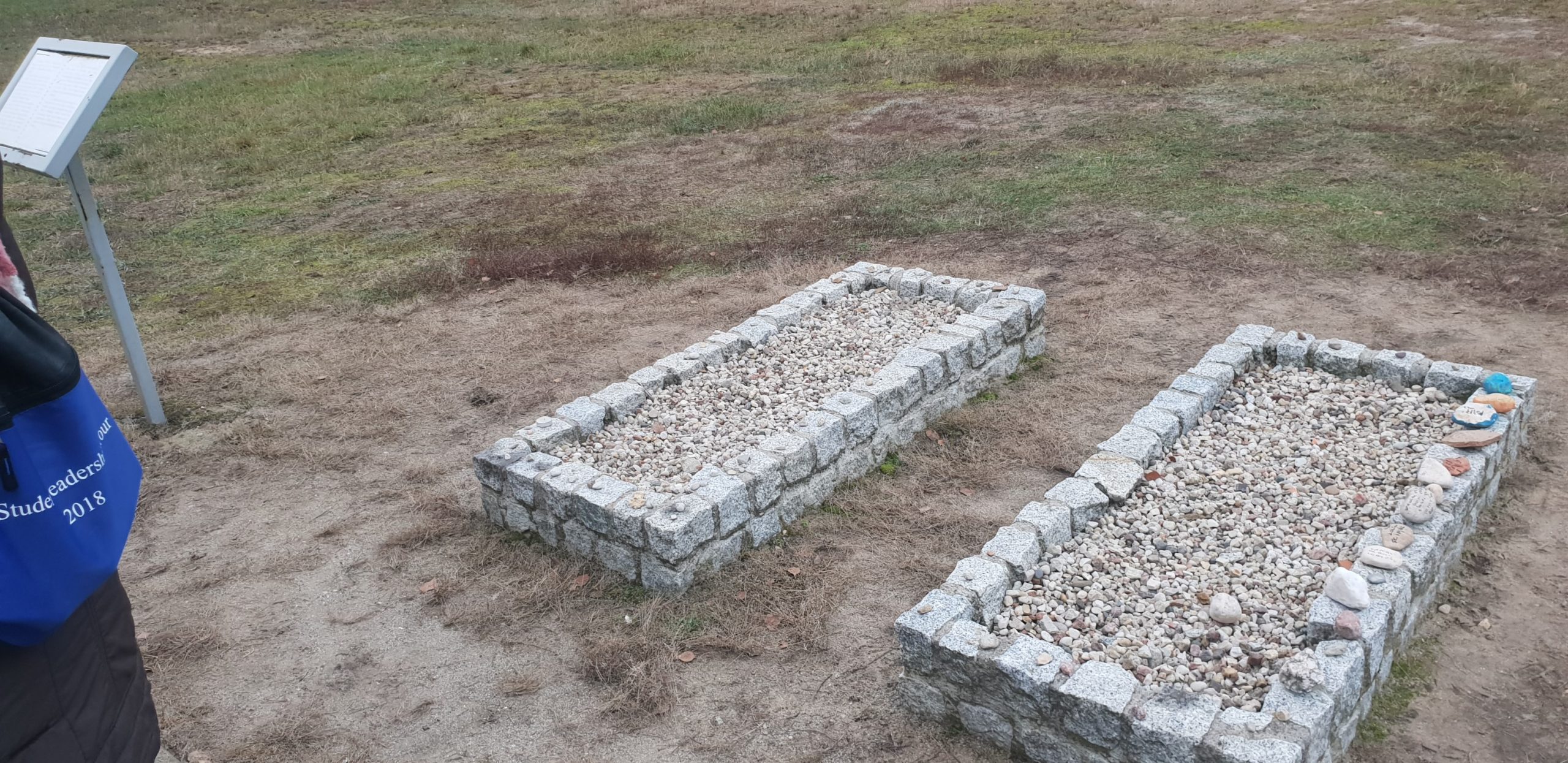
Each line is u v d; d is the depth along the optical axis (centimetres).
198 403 664
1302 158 1002
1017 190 977
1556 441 523
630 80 1617
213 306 826
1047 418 582
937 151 1124
